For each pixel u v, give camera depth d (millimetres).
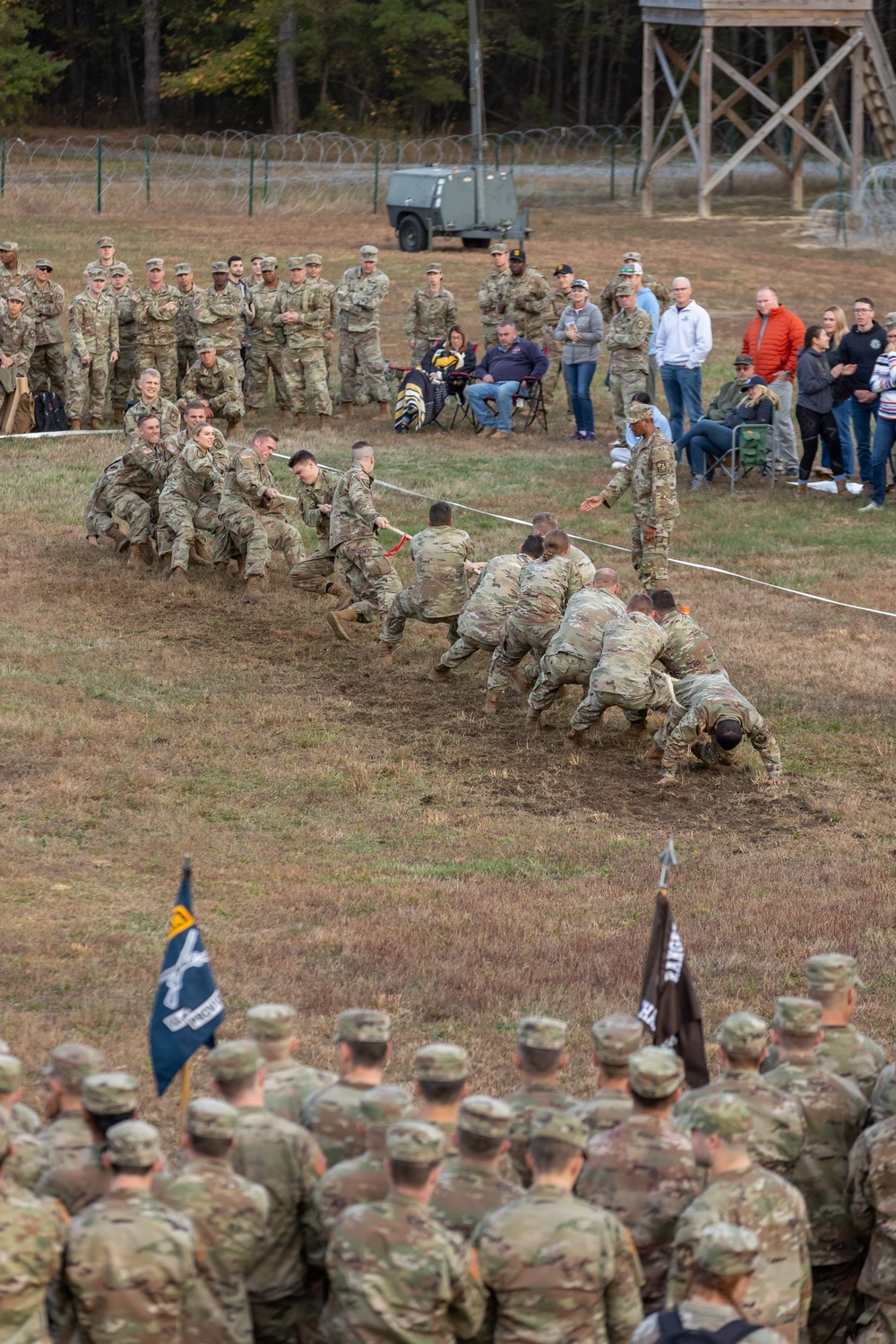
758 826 13508
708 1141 5988
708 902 11703
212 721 15391
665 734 14703
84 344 25891
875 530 21859
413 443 26359
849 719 15781
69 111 91438
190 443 19203
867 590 19484
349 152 73625
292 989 9945
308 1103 6582
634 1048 6656
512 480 24016
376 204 53688
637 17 87625
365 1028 6594
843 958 7414
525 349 26953
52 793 13391
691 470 24562
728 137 61562
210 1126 5832
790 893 11875
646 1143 6266
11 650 16859
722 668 16594
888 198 52406
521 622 15602
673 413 25016
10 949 10320
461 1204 5887
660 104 86312
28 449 25234
